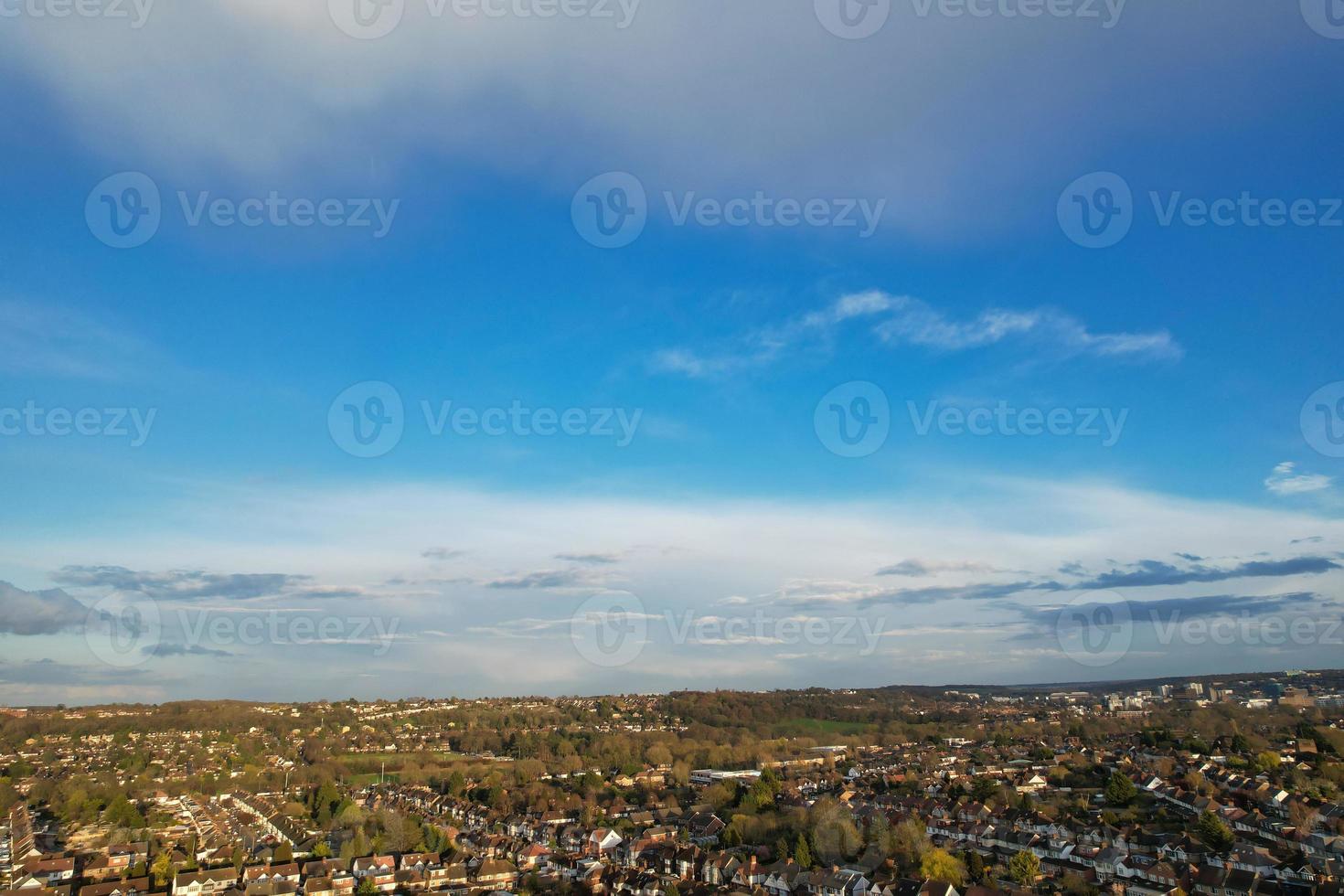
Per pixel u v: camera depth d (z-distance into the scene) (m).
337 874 177.62
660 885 159.50
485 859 192.75
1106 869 142.50
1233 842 143.88
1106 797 184.88
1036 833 165.62
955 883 135.62
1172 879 132.38
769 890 154.25
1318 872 128.25
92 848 198.62
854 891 144.62
